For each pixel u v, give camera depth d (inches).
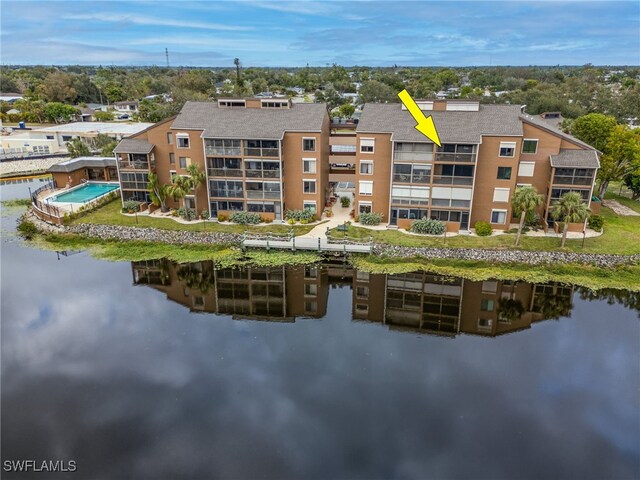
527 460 866.1
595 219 1846.7
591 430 936.3
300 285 1612.9
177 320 1369.3
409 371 1127.0
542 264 1672.0
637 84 5989.2
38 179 3048.7
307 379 1096.8
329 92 6067.9
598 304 1450.5
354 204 2076.8
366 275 1665.8
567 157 1807.3
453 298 1510.8
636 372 1118.4
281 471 847.1
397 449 892.6
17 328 1302.9
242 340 1267.2
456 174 1814.7
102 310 1417.3
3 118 4682.6
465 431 934.4
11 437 919.0
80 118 4847.4
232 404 1013.8
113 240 1940.2
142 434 930.1
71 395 1032.2
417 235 1857.8
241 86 6077.8
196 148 2036.2
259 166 1974.7
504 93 5807.1
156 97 5999.0
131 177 2140.7
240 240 1898.4
